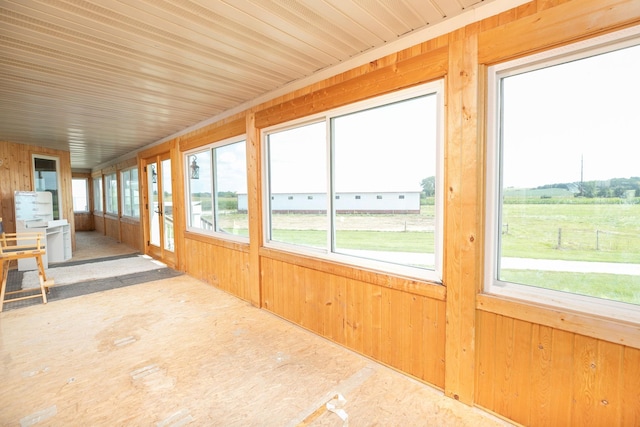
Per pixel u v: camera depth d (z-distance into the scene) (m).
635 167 1.36
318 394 1.93
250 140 3.29
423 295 1.96
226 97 3.20
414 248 2.11
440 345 1.91
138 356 2.39
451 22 1.75
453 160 1.76
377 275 2.20
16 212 5.40
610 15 1.27
